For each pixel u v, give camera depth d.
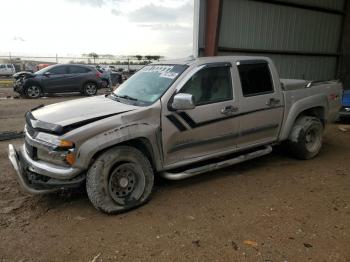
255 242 3.49
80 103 4.76
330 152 6.83
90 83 17.22
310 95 6.08
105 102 4.72
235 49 11.01
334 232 3.70
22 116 10.85
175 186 4.96
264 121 5.37
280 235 3.62
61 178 3.87
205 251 3.34
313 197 4.61
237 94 4.99
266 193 4.73
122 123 4.06
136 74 5.42
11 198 4.56
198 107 4.60
